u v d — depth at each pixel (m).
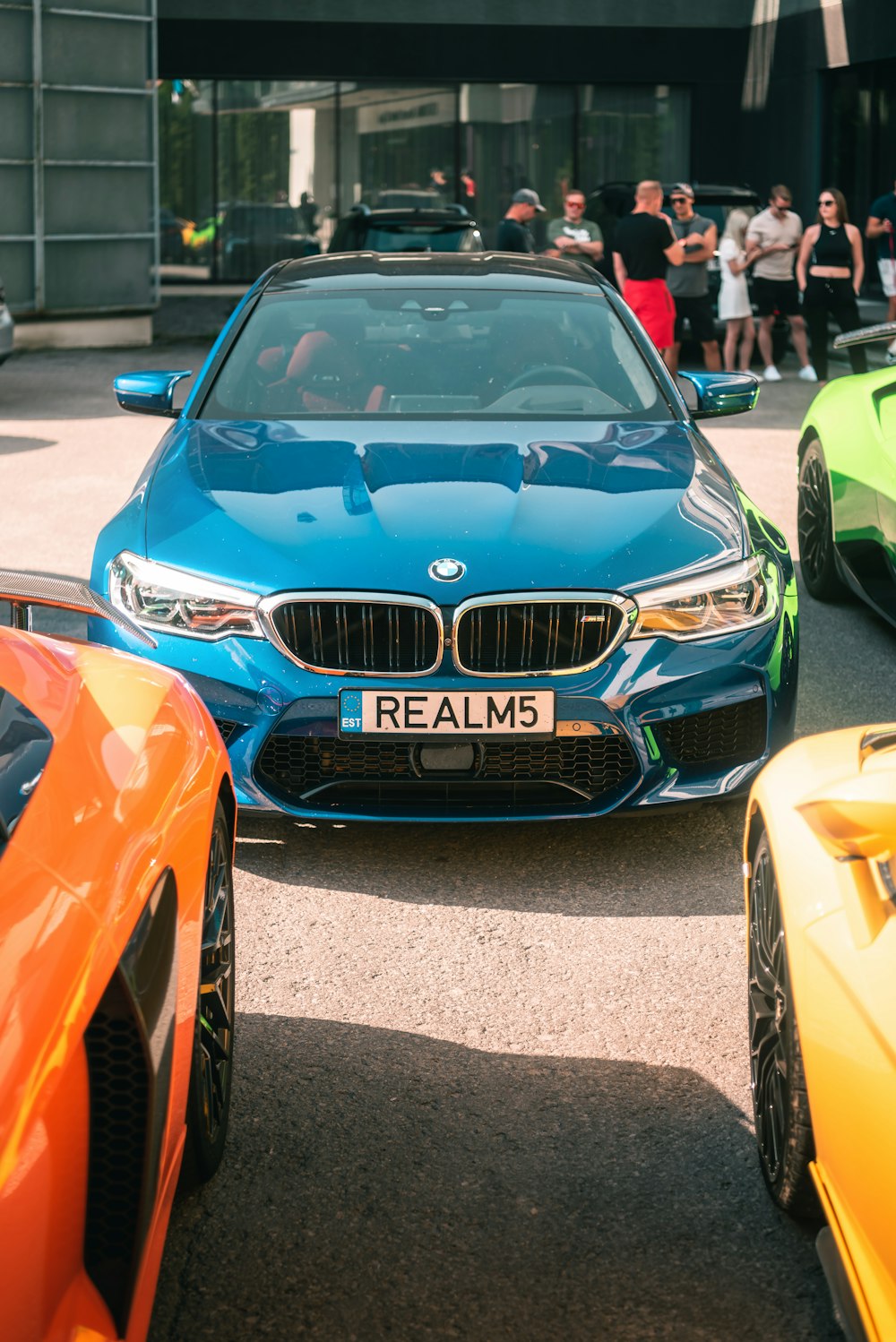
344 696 3.78
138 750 2.22
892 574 5.71
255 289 5.54
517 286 5.52
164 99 23.75
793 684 4.12
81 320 17.48
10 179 16.59
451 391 4.92
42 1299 1.49
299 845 4.11
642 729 3.85
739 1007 3.24
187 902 2.14
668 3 23.36
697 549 3.97
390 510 4.00
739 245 14.33
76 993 1.64
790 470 9.75
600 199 17.41
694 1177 2.62
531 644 3.79
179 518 4.09
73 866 1.82
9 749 1.94
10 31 16.31
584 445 4.52
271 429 4.66
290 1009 3.23
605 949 3.52
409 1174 2.63
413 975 3.39
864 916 2.03
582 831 4.21
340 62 23.17
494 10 23.19
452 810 3.86
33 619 6.40
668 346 12.52
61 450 10.48
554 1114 2.82
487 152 23.92
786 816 2.43
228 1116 2.75
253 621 3.81
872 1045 1.83
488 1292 2.32
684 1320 2.26
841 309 13.87
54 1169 1.53
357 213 15.74
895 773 2.05
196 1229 2.47
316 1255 2.41
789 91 22.34
